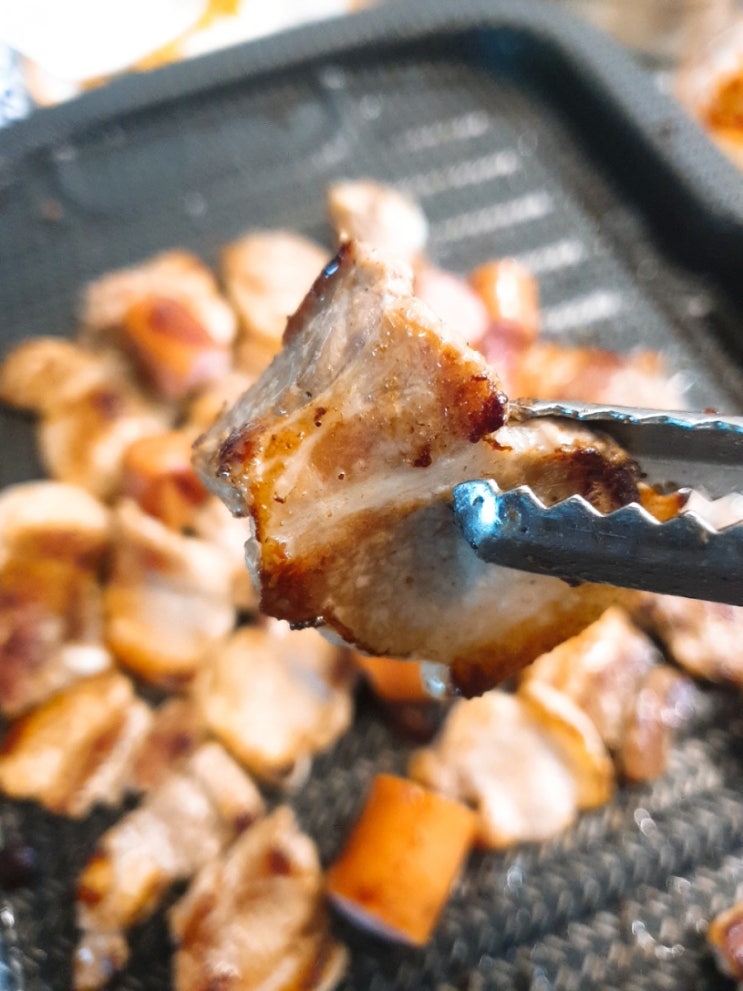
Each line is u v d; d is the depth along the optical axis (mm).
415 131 328
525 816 224
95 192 306
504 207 317
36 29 335
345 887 210
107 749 228
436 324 146
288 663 237
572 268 307
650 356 279
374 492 148
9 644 233
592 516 128
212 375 268
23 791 223
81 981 206
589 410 148
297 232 308
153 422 269
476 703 235
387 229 285
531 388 264
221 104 323
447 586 158
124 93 312
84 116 309
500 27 327
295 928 212
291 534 147
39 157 306
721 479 146
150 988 209
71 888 217
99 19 343
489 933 217
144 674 238
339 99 329
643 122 303
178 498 244
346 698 236
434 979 213
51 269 294
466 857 224
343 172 320
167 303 266
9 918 212
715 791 234
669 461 148
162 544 239
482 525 134
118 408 266
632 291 304
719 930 209
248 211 311
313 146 322
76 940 211
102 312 276
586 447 145
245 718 231
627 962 215
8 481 263
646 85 311
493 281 277
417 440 145
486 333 268
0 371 268
